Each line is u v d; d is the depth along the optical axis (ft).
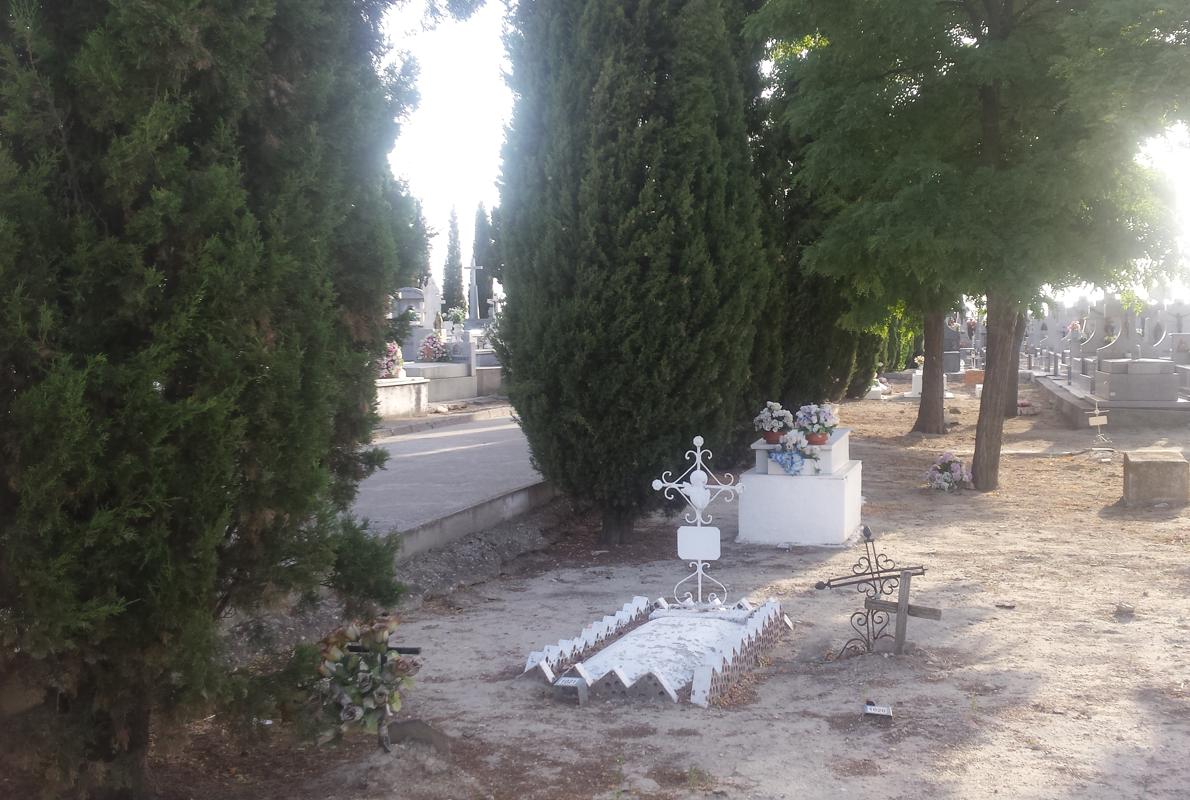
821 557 34.60
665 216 33.88
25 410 12.07
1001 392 48.83
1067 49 37.68
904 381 138.92
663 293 34.19
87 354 12.96
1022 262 40.09
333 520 15.74
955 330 146.61
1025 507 44.04
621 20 34.47
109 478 12.80
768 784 15.80
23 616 12.68
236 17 13.79
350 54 17.11
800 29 44.47
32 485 12.16
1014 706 19.31
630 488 36.09
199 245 13.44
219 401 13.23
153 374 12.75
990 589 29.22
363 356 17.26
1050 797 15.31
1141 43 33.65
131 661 13.48
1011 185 40.42
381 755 16.26
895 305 57.26
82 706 13.91
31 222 12.48
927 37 43.06
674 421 35.04
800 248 50.70
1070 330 128.98
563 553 36.76
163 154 13.23
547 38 36.32
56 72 13.05
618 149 34.19
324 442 15.08
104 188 13.11
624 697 20.12
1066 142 41.70
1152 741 17.49
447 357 99.60
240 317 13.73
